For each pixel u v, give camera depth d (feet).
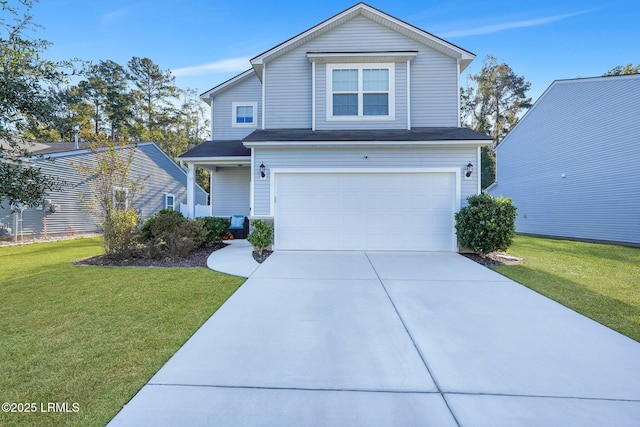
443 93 33.40
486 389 8.32
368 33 34.09
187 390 8.18
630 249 35.63
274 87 34.19
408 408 7.53
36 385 8.34
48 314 13.57
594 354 10.28
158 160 65.21
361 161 29.35
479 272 21.50
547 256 29.63
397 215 29.43
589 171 45.21
